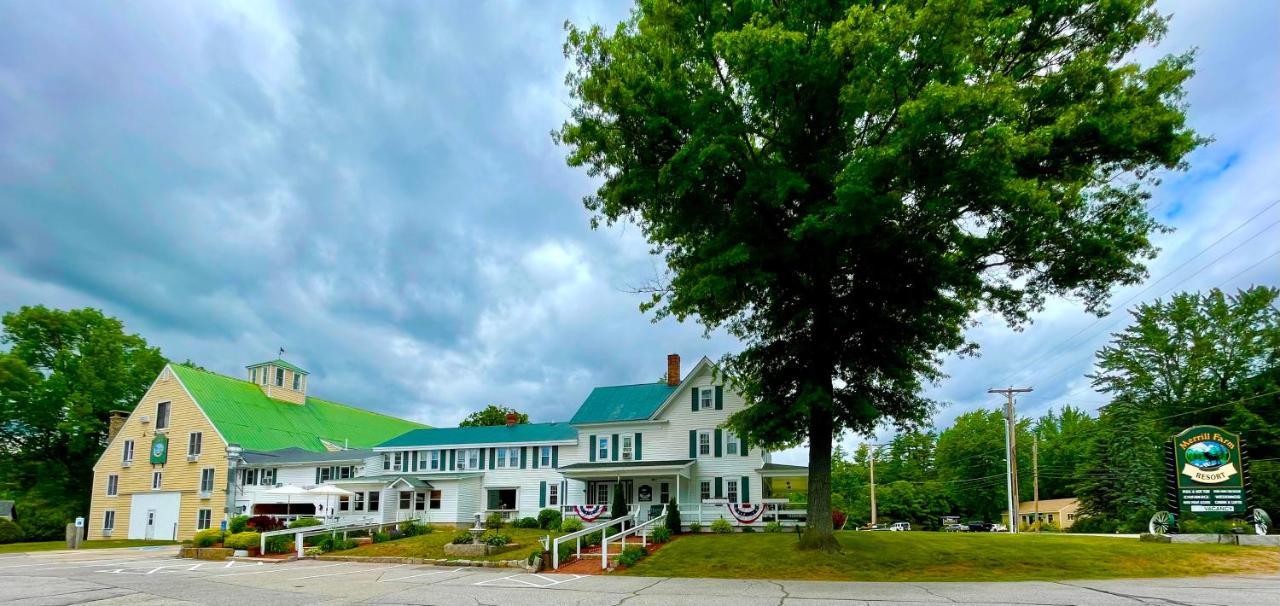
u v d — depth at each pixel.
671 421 40.38
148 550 35.34
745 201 19.45
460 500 42.97
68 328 56.75
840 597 14.41
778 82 17.52
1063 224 19.25
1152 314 56.31
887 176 17.02
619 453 41.25
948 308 22.23
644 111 19.06
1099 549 21.98
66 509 53.19
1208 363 52.59
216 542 29.75
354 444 57.56
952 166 16.55
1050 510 73.62
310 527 31.14
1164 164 18.41
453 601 13.96
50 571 20.91
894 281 20.89
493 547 25.09
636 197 20.61
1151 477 50.03
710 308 22.72
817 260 20.61
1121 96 17.20
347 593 15.27
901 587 16.31
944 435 88.88
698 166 18.20
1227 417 50.12
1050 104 18.02
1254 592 14.09
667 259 24.39
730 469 38.47
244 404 51.47
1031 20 18.16
